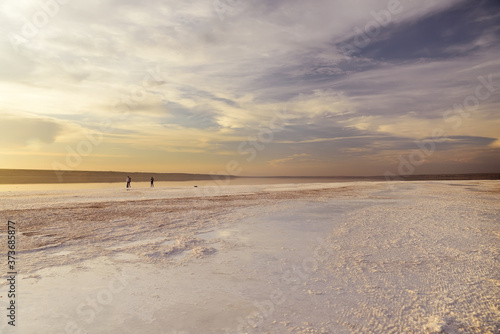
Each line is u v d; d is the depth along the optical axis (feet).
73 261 19.90
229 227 32.07
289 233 28.94
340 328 11.63
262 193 79.71
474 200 58.75
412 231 29.50
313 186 115.96
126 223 34.14
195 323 12.01
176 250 22.80
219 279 16.92
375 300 14.16
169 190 94.94
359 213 42.04
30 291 14.96
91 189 102.73
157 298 14.37
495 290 15.28
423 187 101.60
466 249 22.90
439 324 11.82
